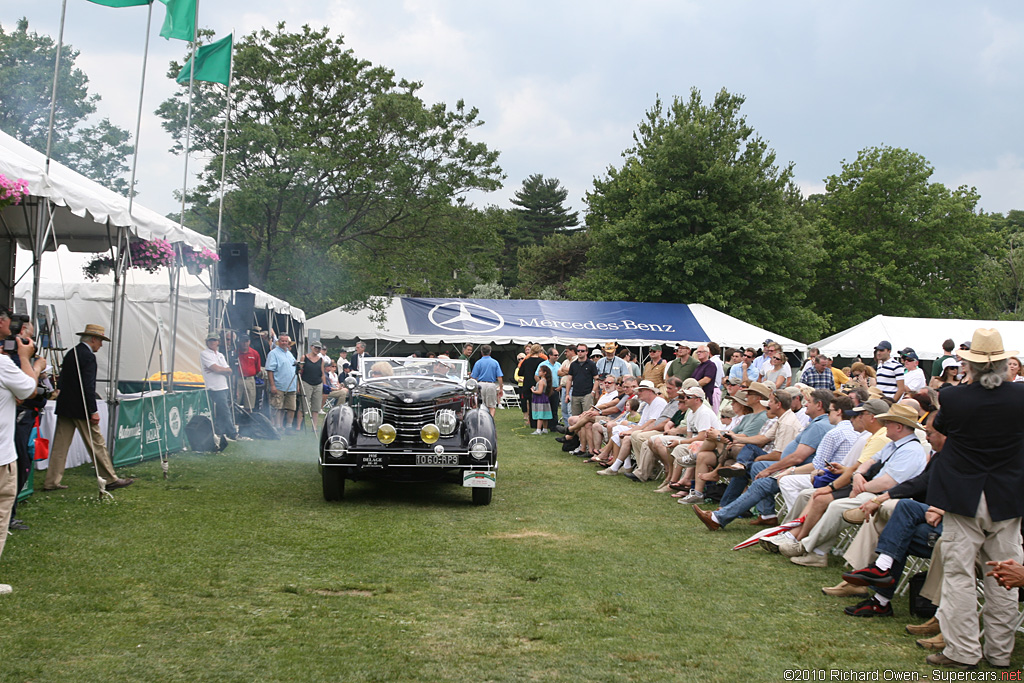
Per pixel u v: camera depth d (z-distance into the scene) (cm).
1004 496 432
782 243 3975
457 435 895
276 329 2189
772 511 794
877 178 4725
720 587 577
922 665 437
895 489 557
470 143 2789
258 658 406
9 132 3253
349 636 445
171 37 1183
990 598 445
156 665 392
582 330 2844
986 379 436
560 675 398
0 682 363
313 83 2539
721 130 4025
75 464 991
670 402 1141
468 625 472
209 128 2370
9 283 1252
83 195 864
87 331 860
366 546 662
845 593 561
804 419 914
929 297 4669
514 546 684
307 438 1521
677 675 405
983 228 4981
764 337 2973
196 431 1205
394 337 2666
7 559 567
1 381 530
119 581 531
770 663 429
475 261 3003
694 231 3972
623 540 723
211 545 643
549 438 1666
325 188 2566
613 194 4259
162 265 1179
